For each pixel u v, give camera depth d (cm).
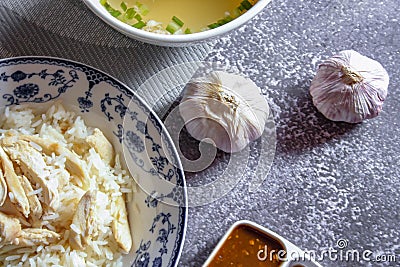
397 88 56
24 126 52
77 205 49
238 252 51
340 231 53
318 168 54
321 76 54
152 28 53
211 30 50
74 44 55
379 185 54
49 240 49
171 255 49
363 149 55
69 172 51
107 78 52
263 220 53
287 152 54
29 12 56
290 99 55
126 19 53
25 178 49
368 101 54
